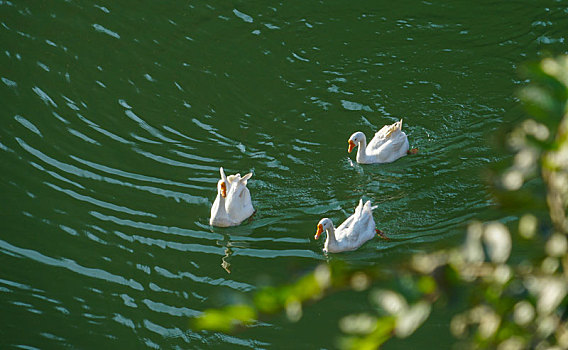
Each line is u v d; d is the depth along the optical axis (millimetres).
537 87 2648
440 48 19844
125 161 16656
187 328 12867
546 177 2660
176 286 13805
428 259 2602
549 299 2432
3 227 14867
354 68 19328
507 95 18250
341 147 17156
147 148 17000
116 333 12758
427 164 16484
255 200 15828
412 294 2475
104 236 14836
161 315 13148
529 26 20453
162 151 16938
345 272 2613
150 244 14742
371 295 2625
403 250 14352
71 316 13070
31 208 15359
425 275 2547
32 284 13664
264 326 12812
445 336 12328
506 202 2883
